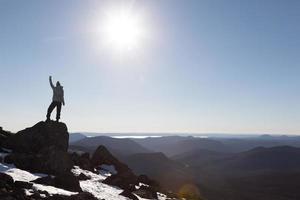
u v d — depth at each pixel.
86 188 21.05
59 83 27.86
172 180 179.25
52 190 16.25
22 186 14.88
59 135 27.11
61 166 22.25
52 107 27.30
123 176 27.84
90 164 31.39
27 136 26.03
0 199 12.13
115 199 19.83
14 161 21.02
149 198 25.06
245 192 172.50
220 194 156.12
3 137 26.16
